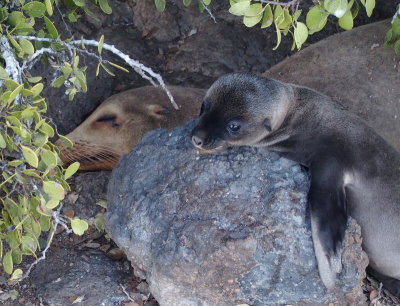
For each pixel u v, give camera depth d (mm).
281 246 2166
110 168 2605
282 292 2188
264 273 2178
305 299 2193
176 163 2270
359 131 2264
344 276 2180
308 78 2650
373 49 2654
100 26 2873
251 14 2086
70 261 2377
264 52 2916
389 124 2592
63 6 2738
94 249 2424
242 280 2184
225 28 2936
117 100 2654
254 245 2166
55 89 2678
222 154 2248
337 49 2678
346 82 2625
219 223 2191
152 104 2635
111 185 2346
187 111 2625
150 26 2936
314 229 2148
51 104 2682
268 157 2236
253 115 2184
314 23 2119
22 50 2082
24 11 2234
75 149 2600
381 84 2611
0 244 2092
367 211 2271
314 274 2172
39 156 2168
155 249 2221
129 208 2275
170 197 2240
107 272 2359
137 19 2932
